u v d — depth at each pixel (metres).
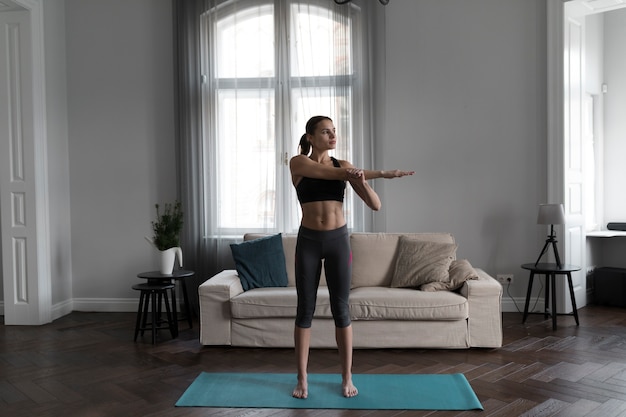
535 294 5.27
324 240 3.08
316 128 3.12
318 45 5.29
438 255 4.33
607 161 6.17
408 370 3.58
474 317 4.01
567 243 5.17
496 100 5.27
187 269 5.37
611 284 5.61
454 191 5.33
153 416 2.88
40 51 5.11
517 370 3.55
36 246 5.05
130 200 5.58
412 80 5.35
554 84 5.10
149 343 4.37
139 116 5.56
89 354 4.07
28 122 5.04
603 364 3.66
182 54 5.36
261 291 4.27
